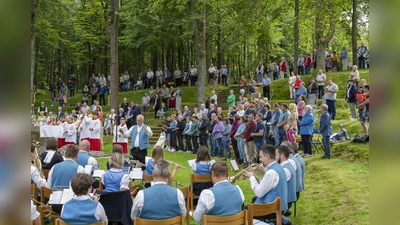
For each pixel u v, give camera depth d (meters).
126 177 5.34
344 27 25.11
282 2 21.59
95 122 14.82
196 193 6.22
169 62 36.28
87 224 3.84
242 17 20.33
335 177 8.66
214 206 4.09
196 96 26.38
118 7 19.94
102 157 14.64
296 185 6.34
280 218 4.61
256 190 5.00
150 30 27.48
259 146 11.00
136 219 3.78
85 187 3.99
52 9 30.48
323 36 22.33
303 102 13.34
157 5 20.31
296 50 22.77
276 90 23.25
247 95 23.30
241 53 39.19
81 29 35.41
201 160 6.33
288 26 26.95
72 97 32.75
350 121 14.19
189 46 33.09
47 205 5.08
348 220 5.98
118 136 13.59
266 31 29.28
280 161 5.78
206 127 14.34
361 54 23.59
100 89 28.58
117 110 19.56
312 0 20.05
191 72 28.33
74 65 41.81
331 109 15.43
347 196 7.14
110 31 19.45
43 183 5.65
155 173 4.17
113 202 4.86
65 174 5.49
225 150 13.08
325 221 6.29
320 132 11.02
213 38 30.92
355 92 14.15
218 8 22.75
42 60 37.38
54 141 6.97
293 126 10.57
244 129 11.72
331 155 11.30
